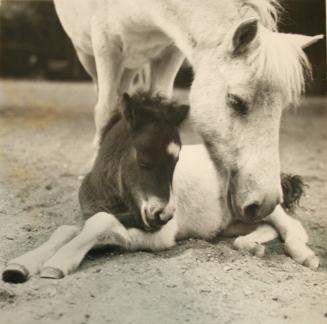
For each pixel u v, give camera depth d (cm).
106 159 239
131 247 229
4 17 666
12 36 678
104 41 282
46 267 208
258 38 215
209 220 244
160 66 304
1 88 614
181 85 599
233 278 213
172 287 204
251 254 233
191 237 245
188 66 306
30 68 695
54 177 322
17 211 272
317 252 242
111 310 189
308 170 364
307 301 202
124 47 281
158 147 219
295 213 284
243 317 190
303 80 225
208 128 227
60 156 366
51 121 469
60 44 691
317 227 270
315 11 548
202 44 231
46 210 274
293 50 217
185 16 238
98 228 219
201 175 241
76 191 300
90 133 438
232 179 225
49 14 671
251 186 217
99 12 279
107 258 224
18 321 181
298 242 237
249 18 210
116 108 253
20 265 206
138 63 291
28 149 380
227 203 240
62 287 201
